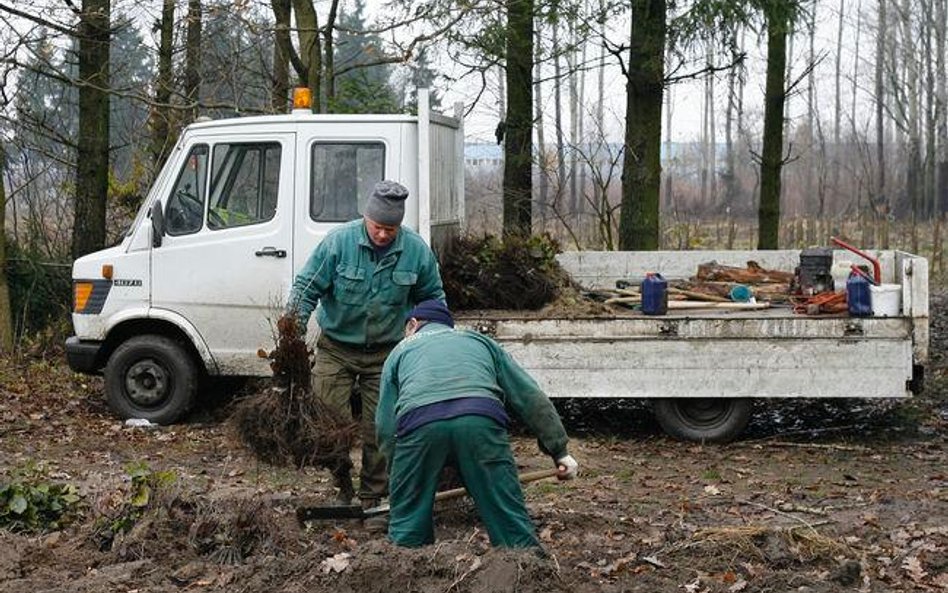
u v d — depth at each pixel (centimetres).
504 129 1493
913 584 591
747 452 946
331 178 999
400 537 569
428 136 978
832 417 1081
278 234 1007
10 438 989
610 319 955
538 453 941
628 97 1443
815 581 577
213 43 1672
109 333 1058
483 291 1010
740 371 947
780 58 1588
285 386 676
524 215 1552
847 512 746
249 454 687
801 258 1051
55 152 1683
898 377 934
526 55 1522
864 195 4666
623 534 670
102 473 855
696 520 723
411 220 984
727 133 4288
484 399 547
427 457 549
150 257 1039
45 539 662
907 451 942
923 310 930
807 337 941
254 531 643
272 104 1580
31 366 1297
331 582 564
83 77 1443
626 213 1448
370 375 713
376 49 1538
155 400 1054
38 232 1616
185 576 600
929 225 3675
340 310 701
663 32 1402
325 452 672
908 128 4525
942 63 4312
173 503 666
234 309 1024
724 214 4428
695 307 1015
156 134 1622
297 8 1448
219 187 1023
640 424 1057
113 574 600
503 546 560
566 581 561
